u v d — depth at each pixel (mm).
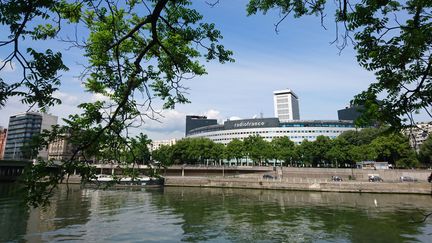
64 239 27750
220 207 47469
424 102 6105
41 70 5816
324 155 110812
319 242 27031
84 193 67625
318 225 33531
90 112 7434
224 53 8438
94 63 8133
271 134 188750
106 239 27859
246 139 127562
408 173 79625
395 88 6727
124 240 27609
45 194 6398
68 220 36156
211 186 87500
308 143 116562
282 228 32281
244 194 68125
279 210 44125
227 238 28406
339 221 35594
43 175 6422
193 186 89812
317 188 72125
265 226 33281
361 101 6465
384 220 35750
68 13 7762
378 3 6805
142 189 79875
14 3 5551
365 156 100438
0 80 5641
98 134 6910
